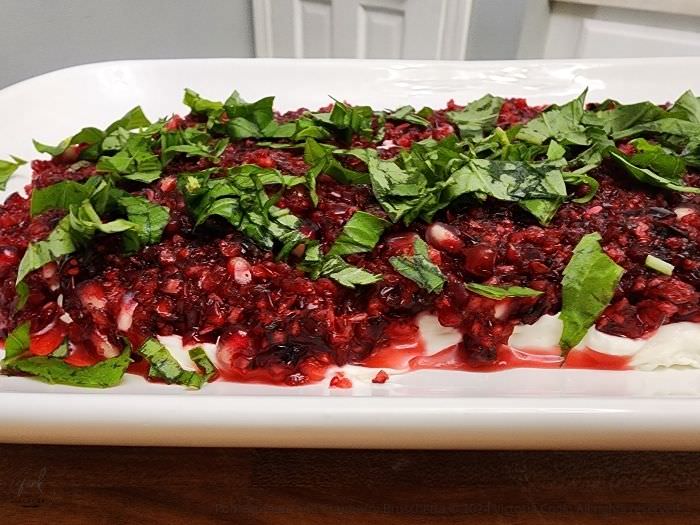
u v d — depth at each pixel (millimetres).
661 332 163
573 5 400
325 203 175
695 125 207
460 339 164
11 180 216
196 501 141
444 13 389
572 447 126
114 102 256
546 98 266
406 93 268
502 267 160
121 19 370
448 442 126
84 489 144
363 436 125
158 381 151
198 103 240
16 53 323
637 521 138
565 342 158
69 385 146
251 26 469
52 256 157
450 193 168
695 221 167
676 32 378
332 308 158
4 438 126
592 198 177
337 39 438
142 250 163
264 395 139
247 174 175
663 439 124
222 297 159
